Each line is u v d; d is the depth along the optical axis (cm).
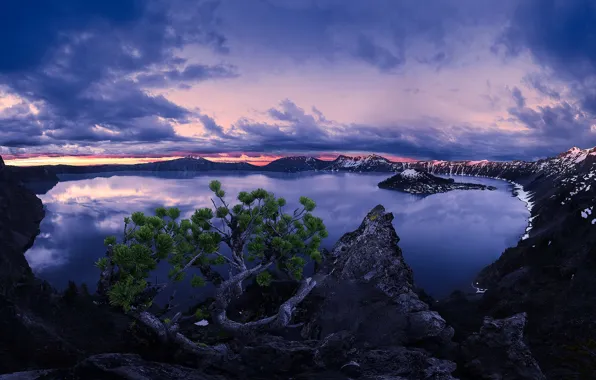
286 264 1986
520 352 1714
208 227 1898
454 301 3142
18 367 1723
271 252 1981
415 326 1925
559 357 1961
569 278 3105
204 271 1864
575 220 5156
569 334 2161
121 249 1416
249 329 1747
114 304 1428
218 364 1428
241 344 1711
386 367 1442
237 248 1942
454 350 1836
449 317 2630
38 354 1833
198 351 1477
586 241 4456
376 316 2052
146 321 1484
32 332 1989
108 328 2422
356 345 1741
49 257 16100
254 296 2559
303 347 1487
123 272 1491
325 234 2041
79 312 2559
